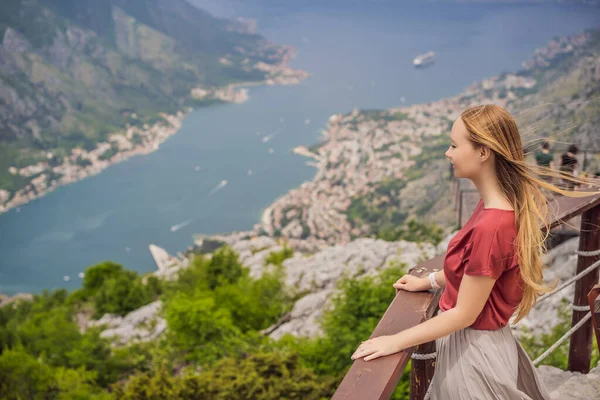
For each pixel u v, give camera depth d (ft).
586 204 9.51
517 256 6.41
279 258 158.51
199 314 102.42
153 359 105.09
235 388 51.88
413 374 7.91
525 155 6.53
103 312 172.65
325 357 64.49
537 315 38.40
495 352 6.93
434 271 8.39
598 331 8.81
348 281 66.59
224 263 148.46
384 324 7.39
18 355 106.22
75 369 116.98
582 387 11.42
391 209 634.02
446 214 215.10
